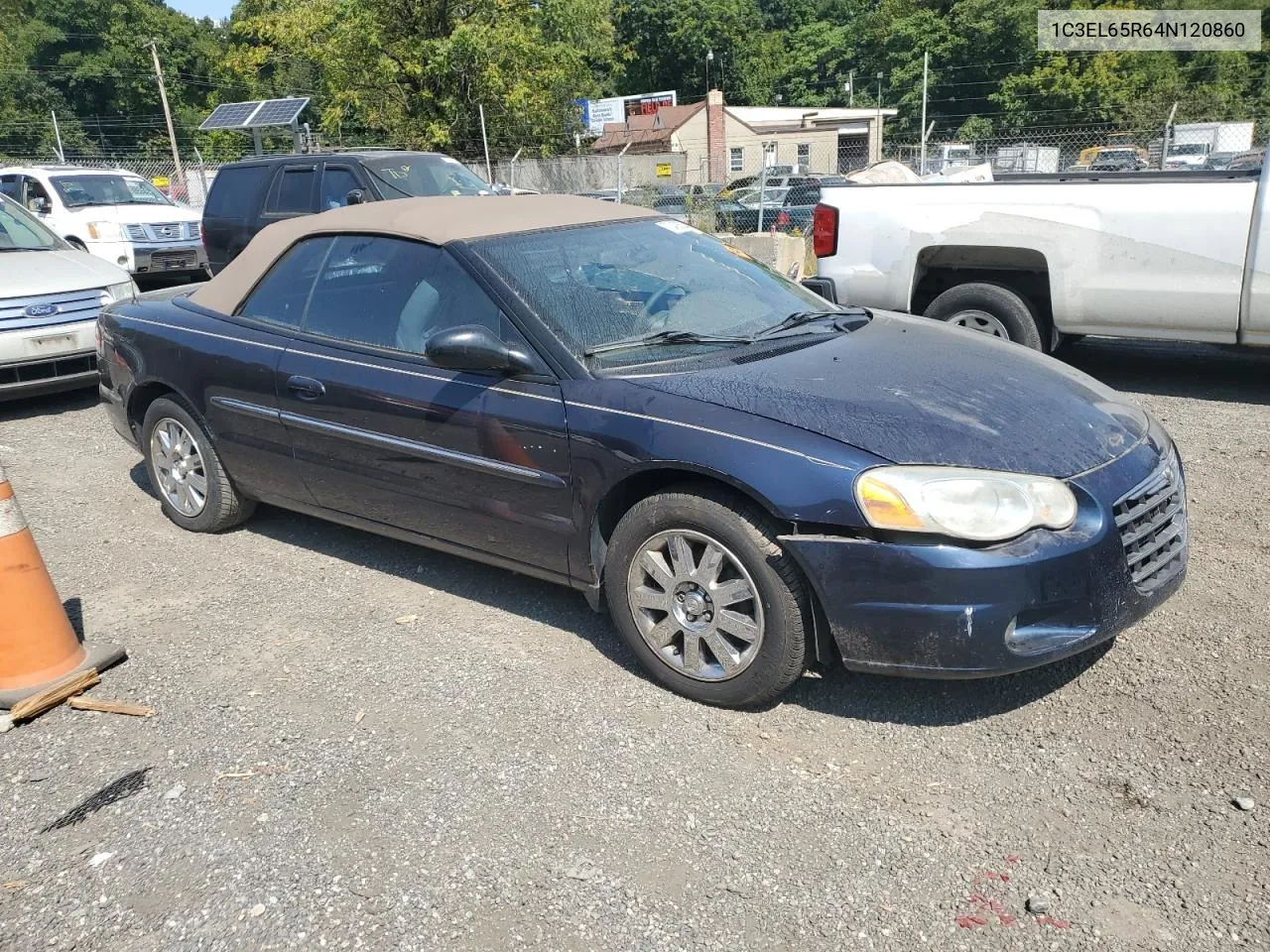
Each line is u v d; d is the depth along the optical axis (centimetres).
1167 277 664
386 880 263
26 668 353
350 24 2473
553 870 265
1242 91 4266
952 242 723
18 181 1444
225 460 475
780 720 331
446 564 461
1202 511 498
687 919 247
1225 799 284
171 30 6906
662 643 345
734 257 457
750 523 314
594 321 374
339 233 439
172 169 2819
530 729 329
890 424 316
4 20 6481
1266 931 238
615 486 342
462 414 374
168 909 255
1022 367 378
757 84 8012
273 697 352
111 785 305
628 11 7756
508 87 2573
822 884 258
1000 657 297
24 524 354
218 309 475
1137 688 342
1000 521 293
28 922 252
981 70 5347
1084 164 2075
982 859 266
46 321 743
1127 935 239
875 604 300
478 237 399
